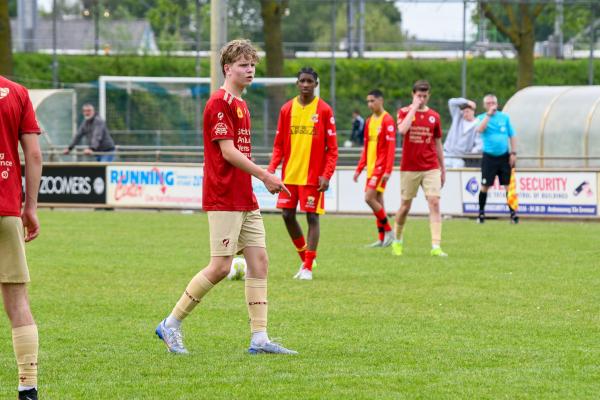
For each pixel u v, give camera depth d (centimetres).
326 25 11150
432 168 3375
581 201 4769
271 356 1777
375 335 1972
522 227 4478
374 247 3669
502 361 1722
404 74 9950
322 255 3403
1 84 1416
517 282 2712
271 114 7644
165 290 2602
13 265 1416
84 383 1577
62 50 10231
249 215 1817
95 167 5500
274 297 2472
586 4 8806
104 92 7388
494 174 4641
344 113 9575
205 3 10169
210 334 2003
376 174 3588
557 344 1873
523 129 5644
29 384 1427
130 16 10862
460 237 4006
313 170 2788
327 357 1764
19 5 10862
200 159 6706
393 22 10456
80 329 2055
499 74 9906
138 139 7750
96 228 4388
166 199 5412
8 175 1405
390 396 1477
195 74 9881
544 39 10506
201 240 3881
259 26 10575
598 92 5653
